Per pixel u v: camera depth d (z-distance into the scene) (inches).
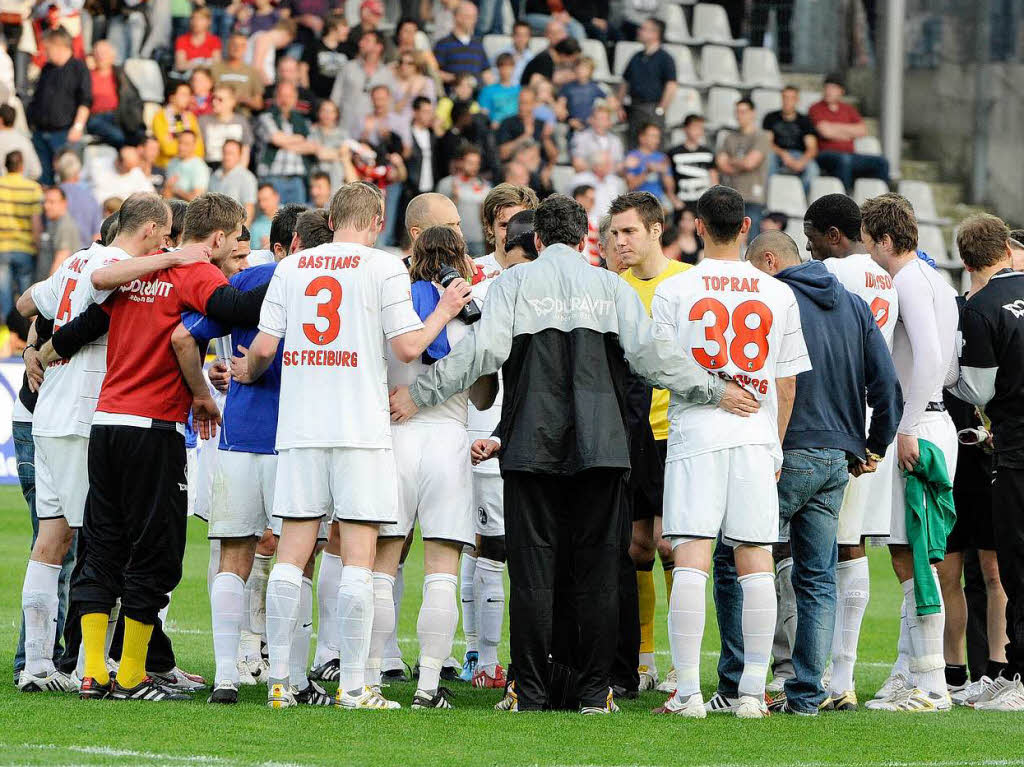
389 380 845.2
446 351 848.3
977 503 975.0
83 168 2117.4
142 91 2384.4
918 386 889.5
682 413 820.6
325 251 808.9
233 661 823.1
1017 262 1015.0
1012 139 2736.2
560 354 814.5
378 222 832.3
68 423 849.5
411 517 841.5
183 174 2132.1
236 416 841.5
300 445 796.0
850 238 919.0
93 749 669.9
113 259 848.3
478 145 2257.6
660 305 826.2
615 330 814.5
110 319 827.4
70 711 768.9
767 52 2950.3
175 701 816.3
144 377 812.6
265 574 948.6
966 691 950.4
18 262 2027.6
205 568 1502.2
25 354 882.8
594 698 817.5
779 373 821.2
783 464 834.8
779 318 817.5
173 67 2420.0
